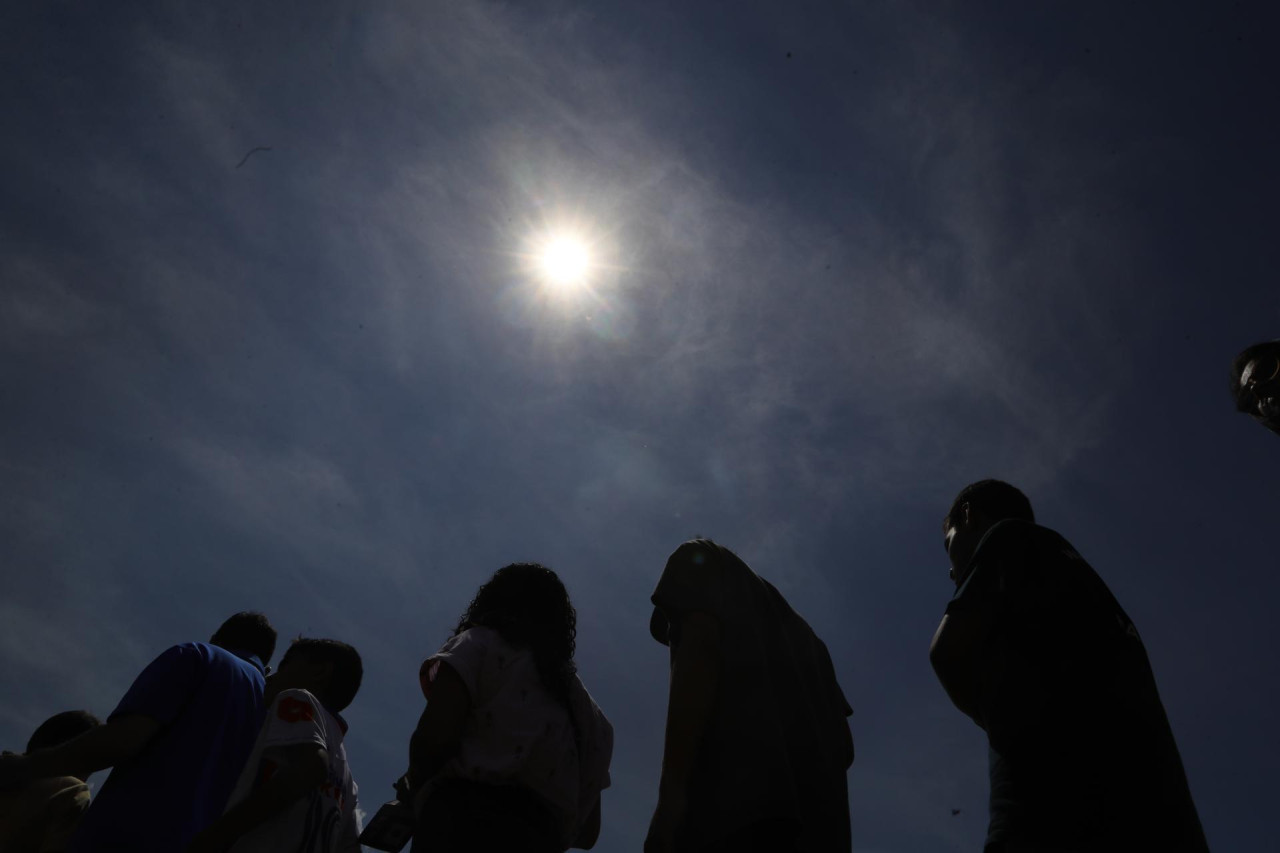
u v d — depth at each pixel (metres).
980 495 2.64
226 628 3.96
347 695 3.66
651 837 1.93
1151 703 2.03
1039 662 2.02
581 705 3.19
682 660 2.21
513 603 3.24
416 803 2.85
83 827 2.90
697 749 2.18
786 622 2.66
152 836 2.89
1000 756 2.00
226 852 2.70
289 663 3.65
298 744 2.86
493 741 2.81
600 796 3.38
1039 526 2.28
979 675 2.10
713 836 2.03
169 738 3.10
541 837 2.76
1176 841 1.84
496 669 2.96
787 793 2.06
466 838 2.62
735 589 2.44
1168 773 1.93
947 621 2.18
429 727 2.75
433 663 2.99
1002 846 1.87
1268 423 3.22
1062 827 1.83
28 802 3.55
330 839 3.03
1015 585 2.12
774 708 2.23
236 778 3.25
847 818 2.32
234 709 3.32
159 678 3.15
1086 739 1.91
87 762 2.87
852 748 2.74
